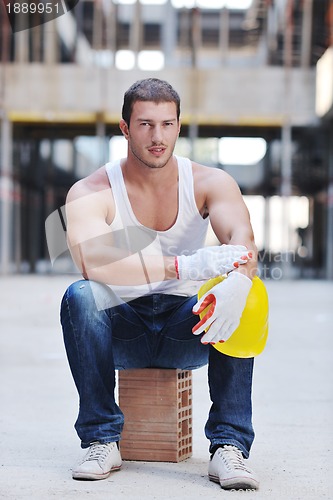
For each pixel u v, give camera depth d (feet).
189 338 12.04
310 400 18.89
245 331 10.99
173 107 11.50
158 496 10.61
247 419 11.71
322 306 50.70
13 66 90.12
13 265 101.86
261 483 11.43
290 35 90.38
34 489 10.96
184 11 92.32
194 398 19.01
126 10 94.58
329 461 12.87
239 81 91.04
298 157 104.42
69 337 11.71
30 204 108.27
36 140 104.37
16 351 28.60
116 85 90.33
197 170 12.05
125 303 12.12
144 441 12.66
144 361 12.49
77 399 18.92
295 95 90.89
